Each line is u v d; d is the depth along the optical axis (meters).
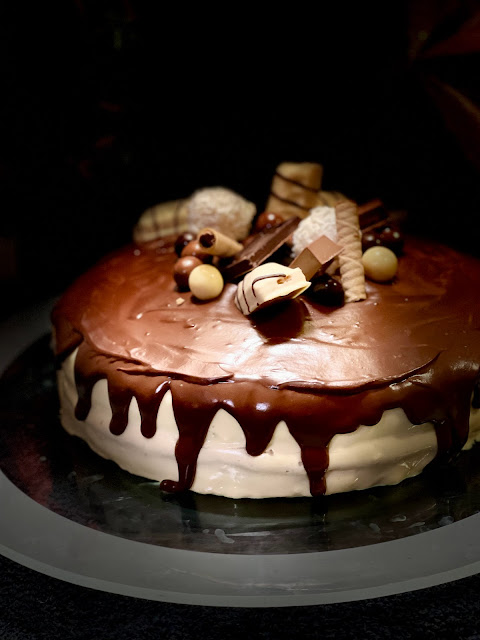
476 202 0.59
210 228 0.45
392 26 0.55
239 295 0.41
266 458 0.37
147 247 0.51
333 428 0.37
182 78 0.57
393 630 0.32
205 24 0.55
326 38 0.55
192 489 0.38
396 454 0.38
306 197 0.50
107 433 0.40
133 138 0.58
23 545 0.35
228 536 0.35
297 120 0.59
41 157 0.55
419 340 0.39
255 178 0.60
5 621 0.33
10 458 0.41
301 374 0.37
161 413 0.38
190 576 0.33
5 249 0.58
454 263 0.46
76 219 0.59
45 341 0.52
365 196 0.61
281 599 0.32
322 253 0.41
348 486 0.38
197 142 0.60
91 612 0.33
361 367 0.38
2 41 0.51
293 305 0.41
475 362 0.39
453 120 0.55
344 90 0.58
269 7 0.54
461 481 0.38
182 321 0.41
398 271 0.45
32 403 0.46
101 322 0.42
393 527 0.35
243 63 0.57
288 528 0.36
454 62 0.54
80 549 0.35
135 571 0.33
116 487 0.39
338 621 0.33
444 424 0.38
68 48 0.53
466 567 0.33
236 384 0.37
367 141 0.59
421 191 0.60
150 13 0.54
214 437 0.38
